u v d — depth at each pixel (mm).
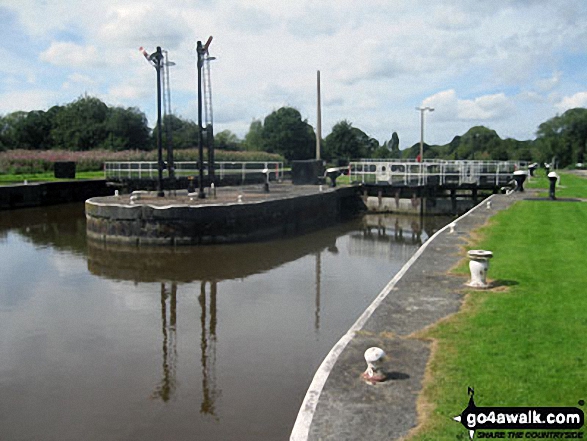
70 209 32656
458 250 12688
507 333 6945
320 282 15016
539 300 8398
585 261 11203
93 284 14602
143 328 10930
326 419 4969
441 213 32656
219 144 79562
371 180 39188
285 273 16125
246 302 12812
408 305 8328
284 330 10773
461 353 6352
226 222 20312
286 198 23562
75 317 11711
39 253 18922
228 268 16656
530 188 31484
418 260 11586
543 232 15125
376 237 24312
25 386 8289
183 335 10500
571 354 6215
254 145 86188
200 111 22500
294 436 4727
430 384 5582
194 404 7590
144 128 78000
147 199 23141
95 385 8289
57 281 14945
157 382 8352
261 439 6625
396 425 4840
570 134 87625
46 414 7387
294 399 7703
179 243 19719
